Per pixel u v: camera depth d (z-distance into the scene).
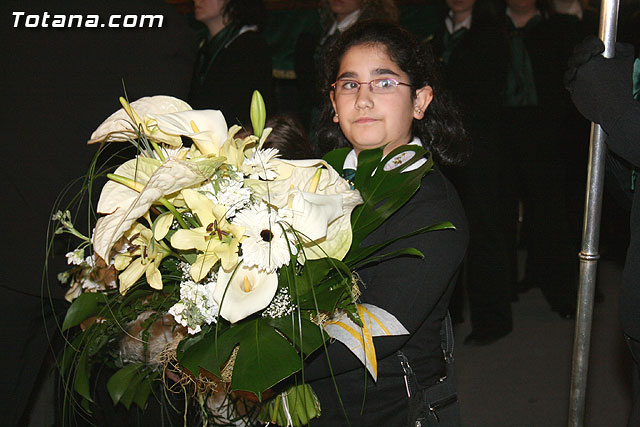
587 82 1.58
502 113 3.86
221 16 3.26
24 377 2.05
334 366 1.38
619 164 1.73
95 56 1.85
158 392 1.69
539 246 3.98
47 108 1.85
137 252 1.27
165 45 1.89
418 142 1.66
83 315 1.38
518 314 4.01
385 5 3.56
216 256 1.24
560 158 3.88
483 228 3.57
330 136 1.78
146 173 1.27
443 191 1.51
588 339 1.65
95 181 1.86
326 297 1.28
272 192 1.29
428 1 4.77
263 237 1.23
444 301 1.57
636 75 1.67
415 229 1.44
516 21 3.84
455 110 1.71
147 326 1.36
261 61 3.20
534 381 3.21
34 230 1.89
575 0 3.76
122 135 1.34
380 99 1.54
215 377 1.37
